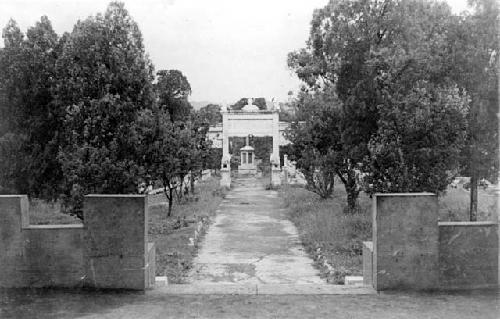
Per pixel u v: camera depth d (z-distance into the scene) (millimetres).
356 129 14938
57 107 13945
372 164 14000
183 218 20531
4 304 6180
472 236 6754
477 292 6621
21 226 6715
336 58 15344
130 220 6680
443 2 14391
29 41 14414
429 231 6652
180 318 5746
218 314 5883
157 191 32094
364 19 14328
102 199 6668
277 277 11375
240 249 15016
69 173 12898
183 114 22031
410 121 12977
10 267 6758
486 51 13812
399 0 14062
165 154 15773
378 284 6703
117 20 13812
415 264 6676
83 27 13625
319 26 15367
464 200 22031
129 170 13250
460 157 14195
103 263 6699
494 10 13664
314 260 13203
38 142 14273
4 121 14234
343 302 6293
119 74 13469
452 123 13133
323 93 18500
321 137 19562
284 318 5734
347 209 20250
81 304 6191
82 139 13148
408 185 13367
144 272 6727
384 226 6660
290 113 26734
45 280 6738
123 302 6293
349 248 13531
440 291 6668
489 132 14266
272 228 19422
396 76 13617
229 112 43938
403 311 5926
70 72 13344
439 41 13680
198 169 29547
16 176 14078
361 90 14141
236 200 31203
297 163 26016
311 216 19984
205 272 11953
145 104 14148
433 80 13906
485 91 13945
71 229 6723
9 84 14219
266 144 63625
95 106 12945
